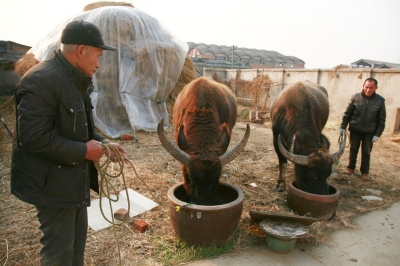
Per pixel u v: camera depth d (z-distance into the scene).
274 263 3.19
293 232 3.24
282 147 4.29
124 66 8.19
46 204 2.04
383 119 5.44
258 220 3.74
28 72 1.96
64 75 2.02
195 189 3.32
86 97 2.32
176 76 9.36
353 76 11.22
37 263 2.96
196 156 3.21
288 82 13.87
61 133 2.06
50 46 7.95
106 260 3.06
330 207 3.95
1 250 3.13
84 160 2.19
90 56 2.06
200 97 4.06
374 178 5.86
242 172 5.86
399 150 7.93
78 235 2.46
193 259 3.16
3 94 15.89
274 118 5.25
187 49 9.57
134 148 7.07
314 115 4.88
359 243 3.66
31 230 3.51
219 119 4.05
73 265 2.49
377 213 4.46
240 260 3.20
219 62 25.47
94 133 2.56
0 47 18.14
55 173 2.02
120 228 3.64
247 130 3.45
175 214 3.24
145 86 8.71
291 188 4.14
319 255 3.39
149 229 3.66
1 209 3.96
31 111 1.85
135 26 8.39
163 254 3.20
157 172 5.55
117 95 8.24
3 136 7.19
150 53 8.44
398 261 3.35
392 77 10.09
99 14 8.10
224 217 3.13
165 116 9.31
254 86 14.61
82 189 2.18
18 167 2.03
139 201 4.32
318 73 12.52
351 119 5.73
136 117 8.16
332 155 4.06
